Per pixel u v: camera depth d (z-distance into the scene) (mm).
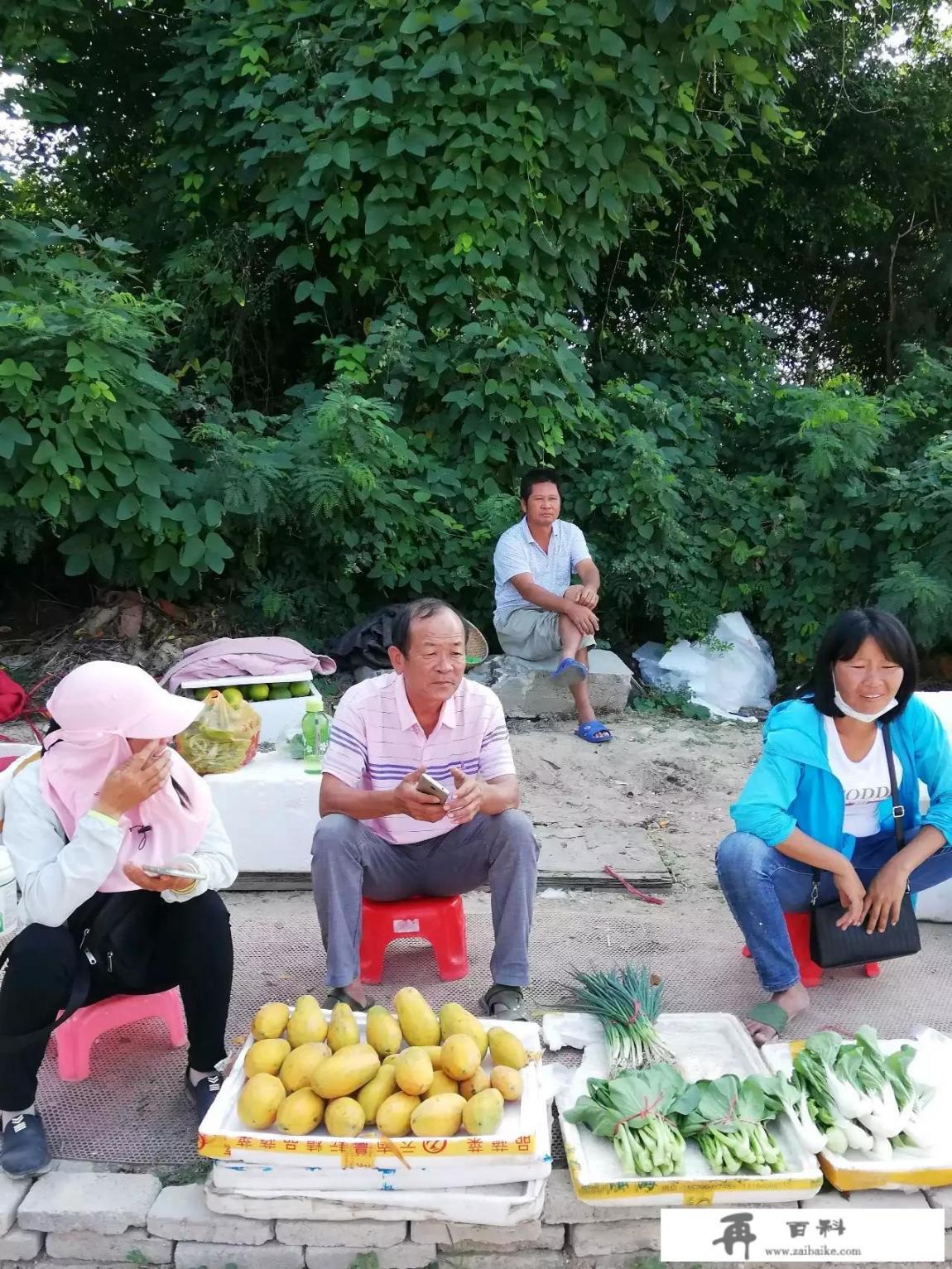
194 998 2418
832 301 10617
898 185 9742
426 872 2961
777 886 2889
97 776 2312
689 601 7230
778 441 7715
